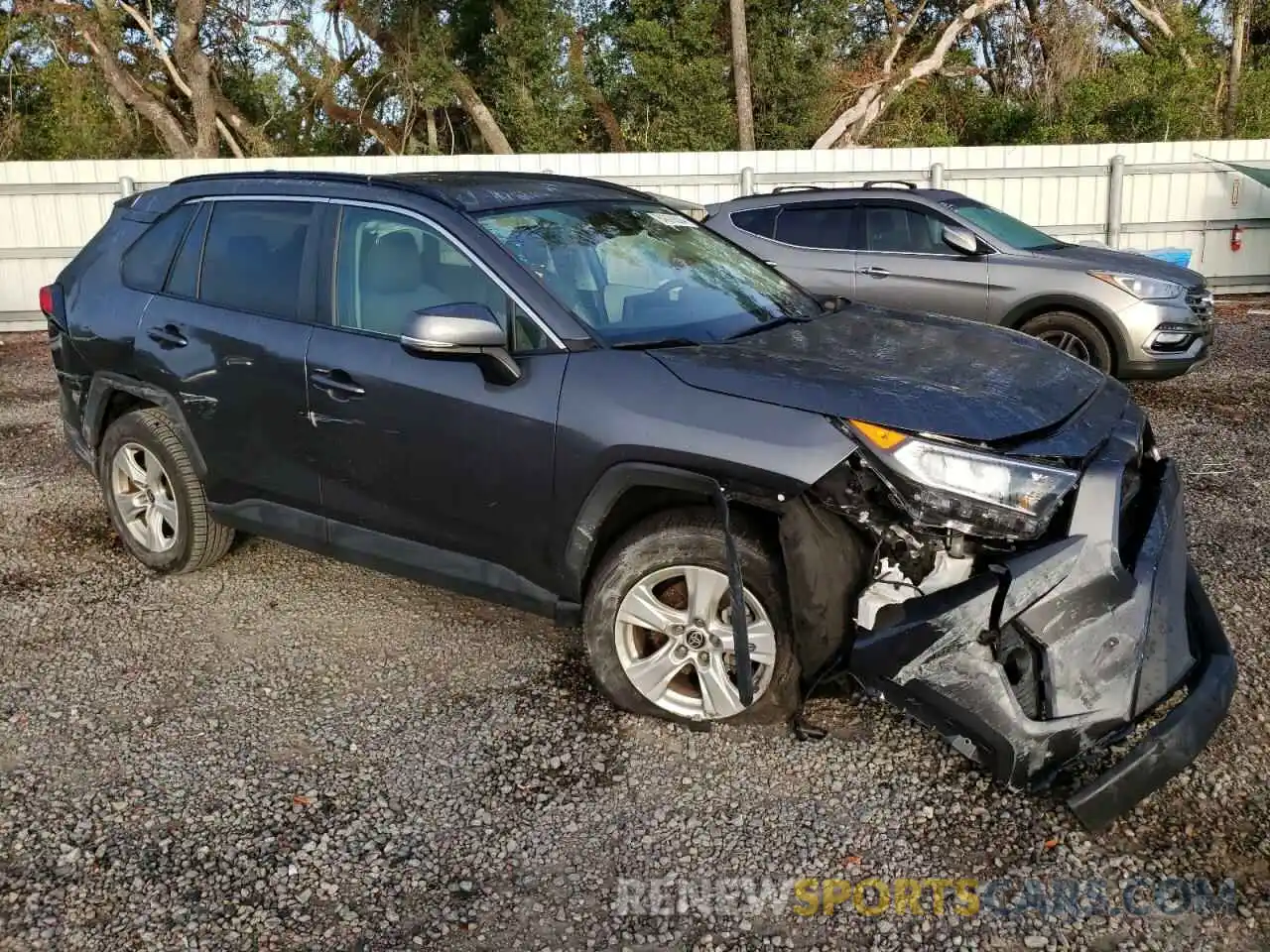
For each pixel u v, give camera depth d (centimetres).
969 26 2900
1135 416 365
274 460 442
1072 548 301
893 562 322
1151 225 1501
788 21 2448
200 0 2334
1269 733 354
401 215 413
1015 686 302
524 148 2520
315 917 286
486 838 317
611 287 405
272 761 359
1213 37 2847
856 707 378
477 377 378
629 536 359
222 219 472
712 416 333
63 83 2545
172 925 283
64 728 381
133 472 510
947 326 425
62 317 525
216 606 481
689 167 1495
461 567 399
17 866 307
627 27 2420
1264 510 571
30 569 529
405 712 387
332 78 2605
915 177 1494
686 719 364
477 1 2478
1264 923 273
